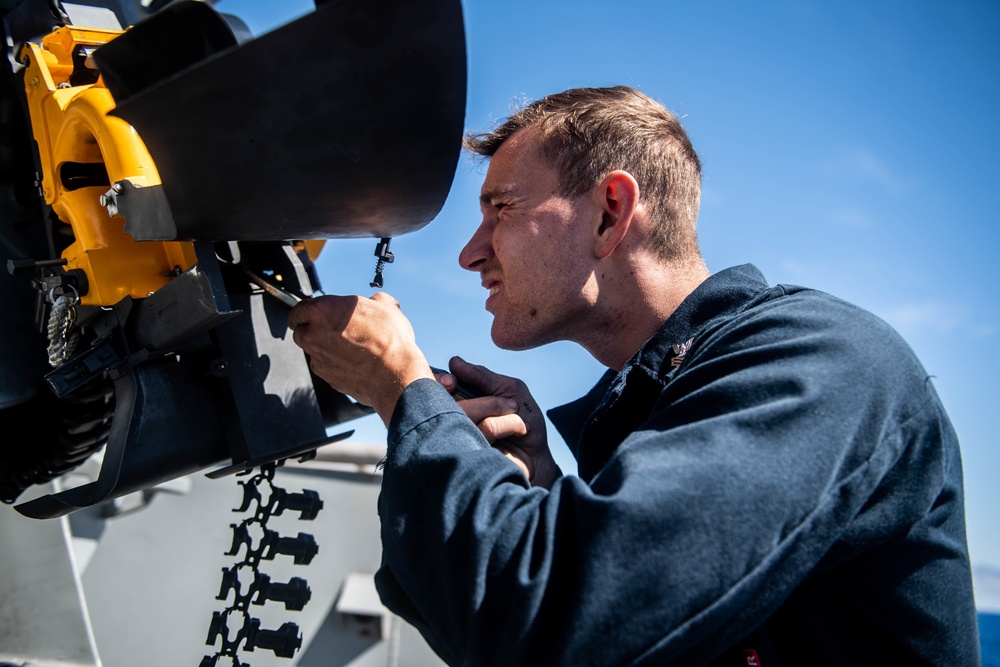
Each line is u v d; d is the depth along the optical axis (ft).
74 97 5.35
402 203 4.82
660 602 3.86
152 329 5.16
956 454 4.77
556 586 4.05
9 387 6.01
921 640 4.54
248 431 5.41
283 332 5.73
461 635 4.17
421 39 4.11
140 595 9.90
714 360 4.56
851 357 4.36
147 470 5.22
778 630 4.50
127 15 6.90
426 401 4.80
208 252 4.83
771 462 4.04
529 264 5.45
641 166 5.44
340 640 9.93
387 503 4.56
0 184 6.32
